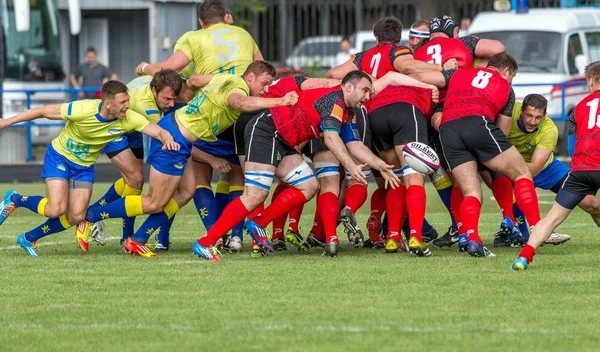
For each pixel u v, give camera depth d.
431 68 33.03
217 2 36.34
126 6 94.00
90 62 84.81
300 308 24.00
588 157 28.91
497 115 32.09
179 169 32.53
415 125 32.44
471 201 31.61
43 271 29.84
